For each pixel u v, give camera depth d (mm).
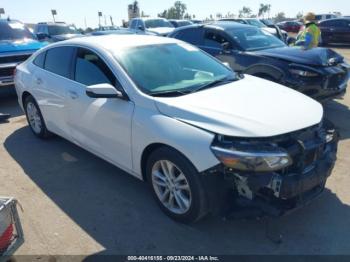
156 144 3104
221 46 6941
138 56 3730
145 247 2902
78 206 3512
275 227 3102
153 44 4035
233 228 3098
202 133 2762
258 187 2619
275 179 2611
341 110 6582
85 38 4316
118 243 2959
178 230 3094
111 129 3545
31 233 3107
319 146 2926
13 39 8320
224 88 3512
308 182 2793
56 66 4520
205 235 3018
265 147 2625
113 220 3268
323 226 3107
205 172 2721
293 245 2883
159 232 3078
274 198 2764
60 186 3912
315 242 2914
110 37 4215
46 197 3693
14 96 8398
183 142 2812
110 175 4137
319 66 5652
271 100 3213
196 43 7430
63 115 4344
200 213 2920
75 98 4012
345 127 5621
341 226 3104
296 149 2721
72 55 4234
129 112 3305
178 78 3631
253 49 6660
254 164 2570
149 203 3533
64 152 4832
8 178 4121
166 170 3143
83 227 3178
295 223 3154
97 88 3268
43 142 5230
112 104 3492
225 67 4246
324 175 2982
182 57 4004
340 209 3346
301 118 2930
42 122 5035
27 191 3822
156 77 3531
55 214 3385
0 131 5793
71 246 2938
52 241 3000
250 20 18109
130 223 3215
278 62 5914
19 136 5523
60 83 4316
